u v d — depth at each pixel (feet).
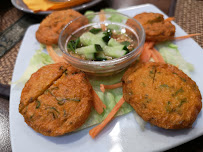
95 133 0.34
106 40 0.46
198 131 0.33
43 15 0.69
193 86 0.37
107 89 0.42
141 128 0.35
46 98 0.36
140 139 0.33
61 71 0.40
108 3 0.76
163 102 0.34
